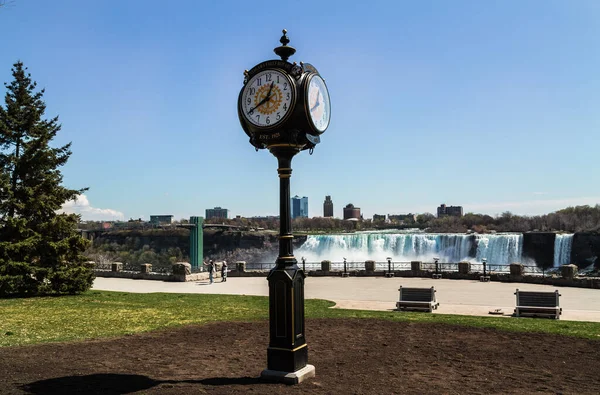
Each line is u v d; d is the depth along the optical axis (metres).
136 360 8.70
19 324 12.91
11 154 21.30
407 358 8.98
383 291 22.06
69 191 21.67
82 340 10.66
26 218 20.80
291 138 7.44
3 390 6.55
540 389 7.03
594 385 7.25
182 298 19.73
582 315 14.98
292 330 7.30
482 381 7.43
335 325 12.74
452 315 14.78
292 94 7.32
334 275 29.66
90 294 21.25
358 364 8.48
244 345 10.21
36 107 22.47
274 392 6.66
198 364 8.44
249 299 19.36
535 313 14.53
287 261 7.48
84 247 21.80
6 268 19.66
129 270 34.03
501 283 24.38
